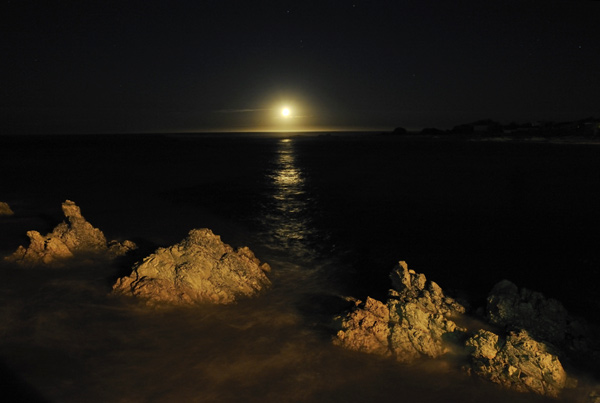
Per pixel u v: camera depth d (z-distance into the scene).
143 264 8.40
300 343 6.66
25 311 7.27
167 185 24.83
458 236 13.52
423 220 15.72
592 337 7.19
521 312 7.49
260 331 7.01
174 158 43.91
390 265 10.79
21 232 12.81
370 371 6.00
